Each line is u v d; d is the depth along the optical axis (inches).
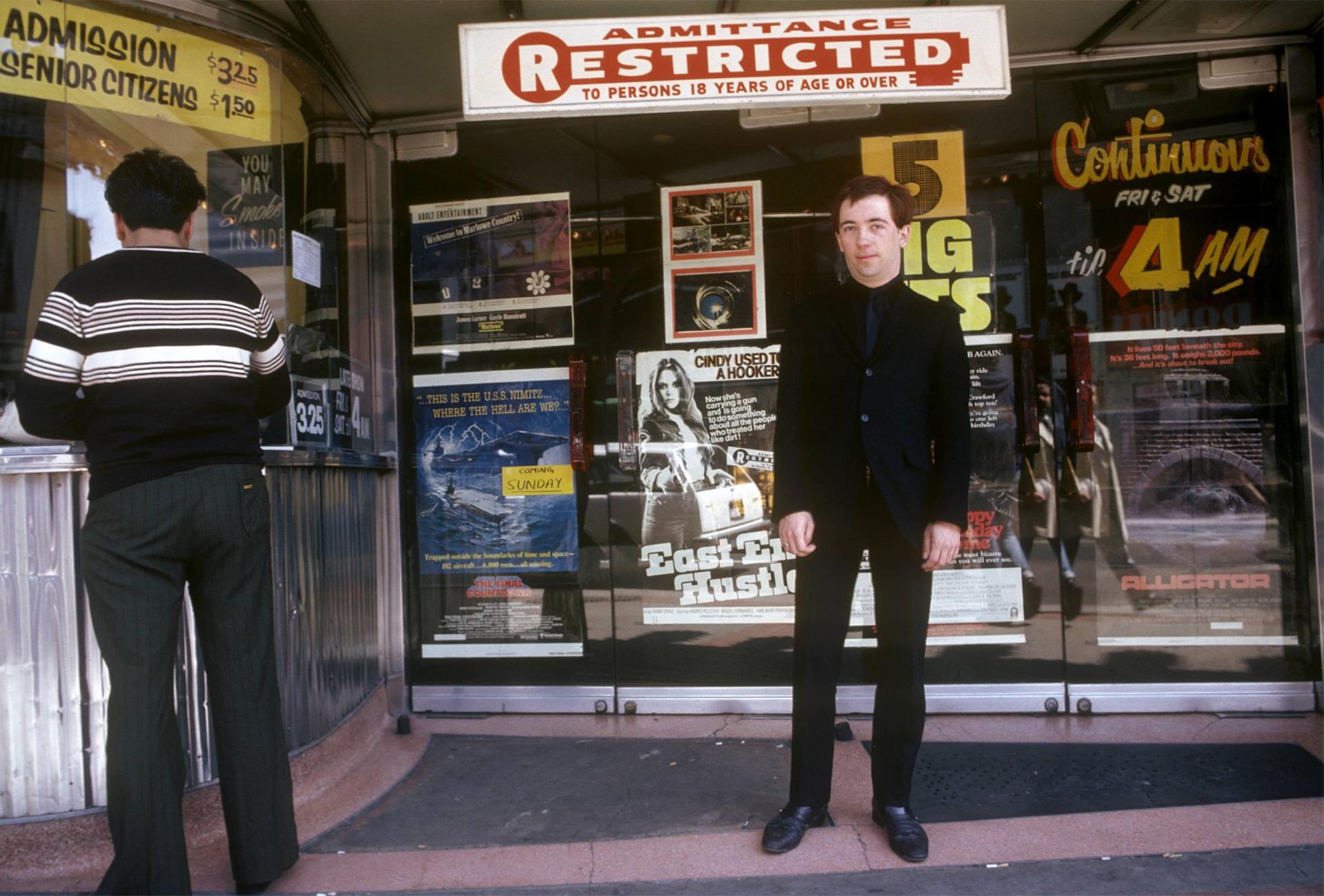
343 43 127.2
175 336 82.4
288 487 114.4
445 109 146.4
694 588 144.0
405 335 148.6
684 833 103.2
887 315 97.9
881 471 94.9
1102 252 139.3
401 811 111.3
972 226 140.6
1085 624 139.3
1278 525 137.3
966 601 140.2
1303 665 136.7
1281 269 137.3
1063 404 139.7
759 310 143.0
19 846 95.1
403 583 148.2
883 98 110.3
